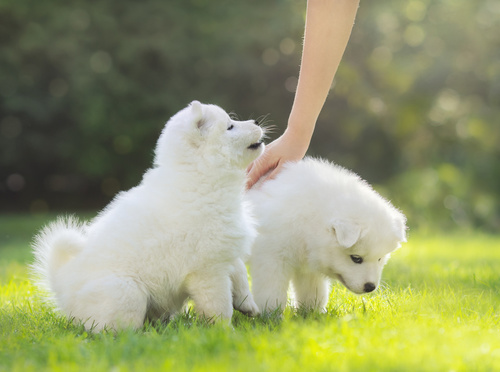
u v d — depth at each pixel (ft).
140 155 79.66
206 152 16.31
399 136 80.48
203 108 16.90
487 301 18.99
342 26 19.45
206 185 16.16
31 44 66.33
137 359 12.61
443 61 73.67
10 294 22.00
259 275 18.45
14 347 14.01
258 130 16.99
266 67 77.82
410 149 81.05
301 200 18.57
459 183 73.41
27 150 75.46
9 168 79.97
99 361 12.44
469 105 77.97
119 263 15.74
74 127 74.64
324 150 81.71
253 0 75.25
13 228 61.52
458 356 12.23
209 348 12.97
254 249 18.57
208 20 73.10
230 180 16.48
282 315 17.67
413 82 74.79
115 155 79.10
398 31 77.51
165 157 16.63
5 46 68.54
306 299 19.49
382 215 18.30
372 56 77.61
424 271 26.40
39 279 19.36
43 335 15.05
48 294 18.81
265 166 20.40
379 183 81.10
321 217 18.35
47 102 70.90
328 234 18.24
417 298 19.10
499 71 73.87
